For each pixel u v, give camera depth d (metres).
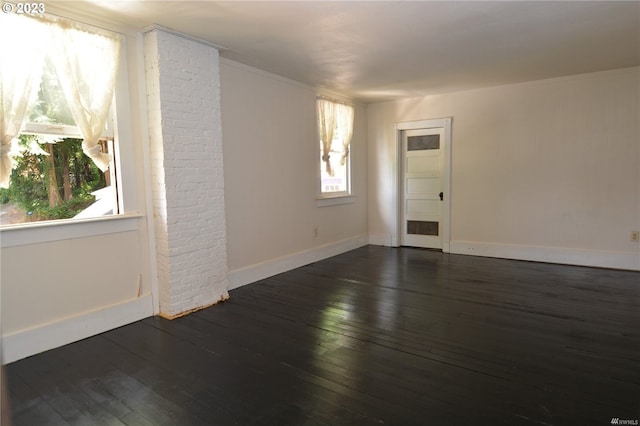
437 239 5.91
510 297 3.63
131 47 3.06
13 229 2.47
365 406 1.99
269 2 2.62
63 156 2.78
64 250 2.74
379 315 3.24
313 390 2.15
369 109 6.23
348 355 2.54
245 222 4.14
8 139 2.39
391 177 6.12
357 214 6.15
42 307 2.65
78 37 2.70
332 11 2.77
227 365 2.44
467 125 5.41
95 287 2.93
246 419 1.91
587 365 2.36
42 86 2.58
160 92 3.08
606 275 4.34
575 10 2.81
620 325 2.95
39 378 2.31
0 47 2.33
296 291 3.92
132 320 3.15
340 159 5.71
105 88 2.86
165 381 2.26
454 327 2.97
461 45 3.53
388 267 4.87
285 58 3.86
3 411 0.77
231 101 3.91
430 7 2.73
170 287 3.23
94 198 2.96
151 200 3.24
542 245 5.03
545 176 4.94
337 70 4.30
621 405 1.96
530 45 3.56
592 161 4.65
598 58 4.00
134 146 3.13
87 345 2.74
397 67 4.20
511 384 2.17
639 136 4.38
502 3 2.68
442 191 5.75
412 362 2.44
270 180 4.44
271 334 2.89
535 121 4.94
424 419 1.88
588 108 4.62
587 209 4.73
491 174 5.30
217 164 3.57
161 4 2.62
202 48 3.39
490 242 5.39
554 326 2.95
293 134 4.75
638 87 4.34
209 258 3.53
